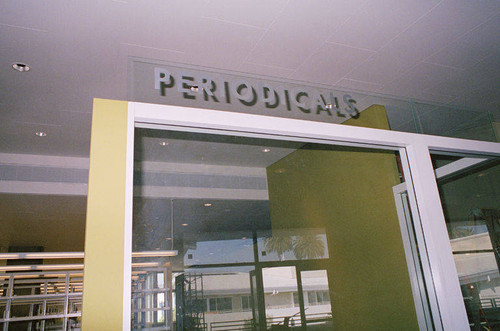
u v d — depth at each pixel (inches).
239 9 90.7
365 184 72.4
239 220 58.9
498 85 129.6
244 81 63.4
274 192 63.3
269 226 62.2
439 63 115.4
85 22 93.4
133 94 53.7
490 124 87.0
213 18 93.3
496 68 119.7
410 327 68.5
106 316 40.9
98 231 43.5
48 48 103.7
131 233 45.3
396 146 73.7
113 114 50.4
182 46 103.1
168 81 56.9
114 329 40.9
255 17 93.5
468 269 73.0
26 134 160.7
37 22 93.0
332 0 88.8
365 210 71.4
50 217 232.5
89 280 41.3
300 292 63.2
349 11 92.6
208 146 58.6
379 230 71.4
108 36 98.7
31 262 317.1
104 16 91.4
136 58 56.2
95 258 42.4
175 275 49.6
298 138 66.4
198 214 54.0
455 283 65.7
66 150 179.9
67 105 136.6
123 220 45.4
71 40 100.3
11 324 137.7
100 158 47.0
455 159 80.0
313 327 63.2
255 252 59.8
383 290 70.4
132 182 47.8
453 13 94.7
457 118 82.4
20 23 93.2
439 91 131.1
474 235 76.1
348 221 70.1
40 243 315.6
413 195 71.9
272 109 63.9
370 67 116.0
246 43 103.0
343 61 112.6
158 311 47.0
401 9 92.4
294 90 67.2
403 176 73.8
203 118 57.2
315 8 91.2
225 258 56.2
